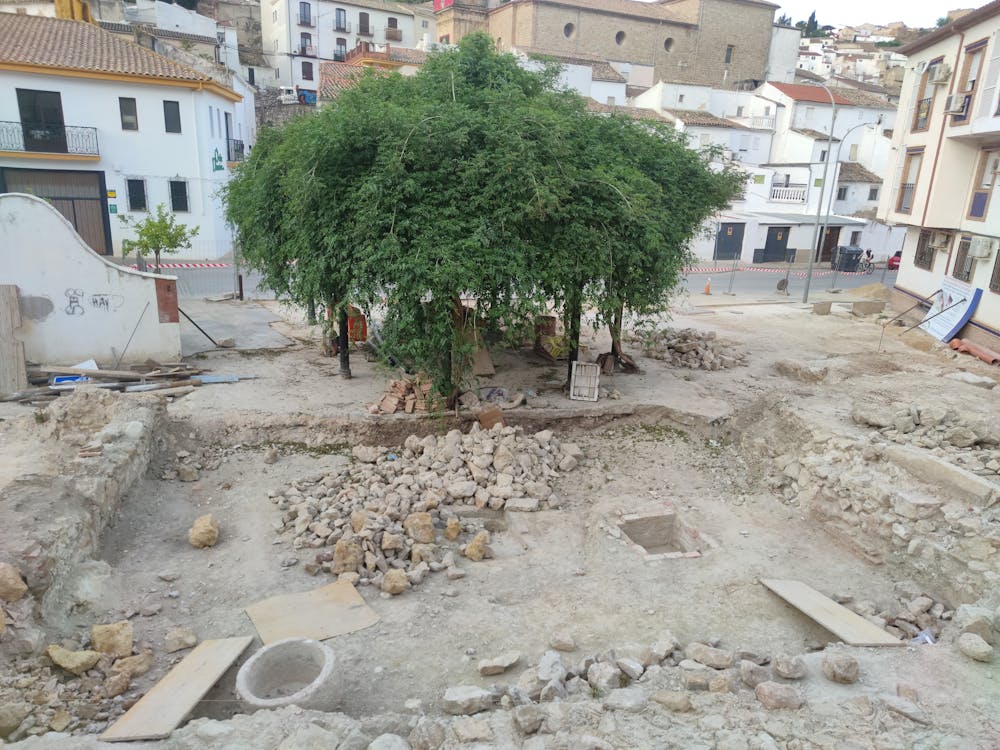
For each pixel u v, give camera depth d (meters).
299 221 11.88
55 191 28.56
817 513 10.50
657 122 16.00
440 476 11.30
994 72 18.38
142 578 8.45
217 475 11.41
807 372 16.56
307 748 5.20
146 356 15.01
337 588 8.33
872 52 83.94
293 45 56.22
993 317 18.86
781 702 5.84
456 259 10.72
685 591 8.53
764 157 45.09
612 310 13.14
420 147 10.89
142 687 6.58
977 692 6.14
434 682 6.76
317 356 16.78
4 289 13.45
